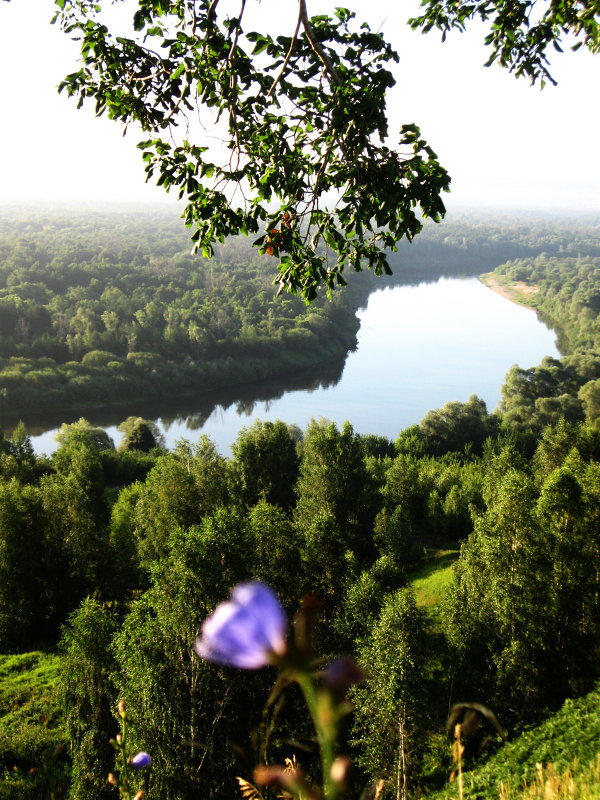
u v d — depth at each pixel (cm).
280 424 4628
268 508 2073
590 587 1903
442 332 14362
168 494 3403
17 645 3077
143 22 457
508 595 1838
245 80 431
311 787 94
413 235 416
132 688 1480
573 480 2055
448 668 1831
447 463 6638
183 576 1608
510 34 565
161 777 1373
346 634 1762
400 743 1352
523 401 8750
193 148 464
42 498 3462
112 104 486
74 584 3312
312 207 456
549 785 439
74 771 1520
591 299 14662
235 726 1434
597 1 519
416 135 398
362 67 402
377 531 3859
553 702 1731
